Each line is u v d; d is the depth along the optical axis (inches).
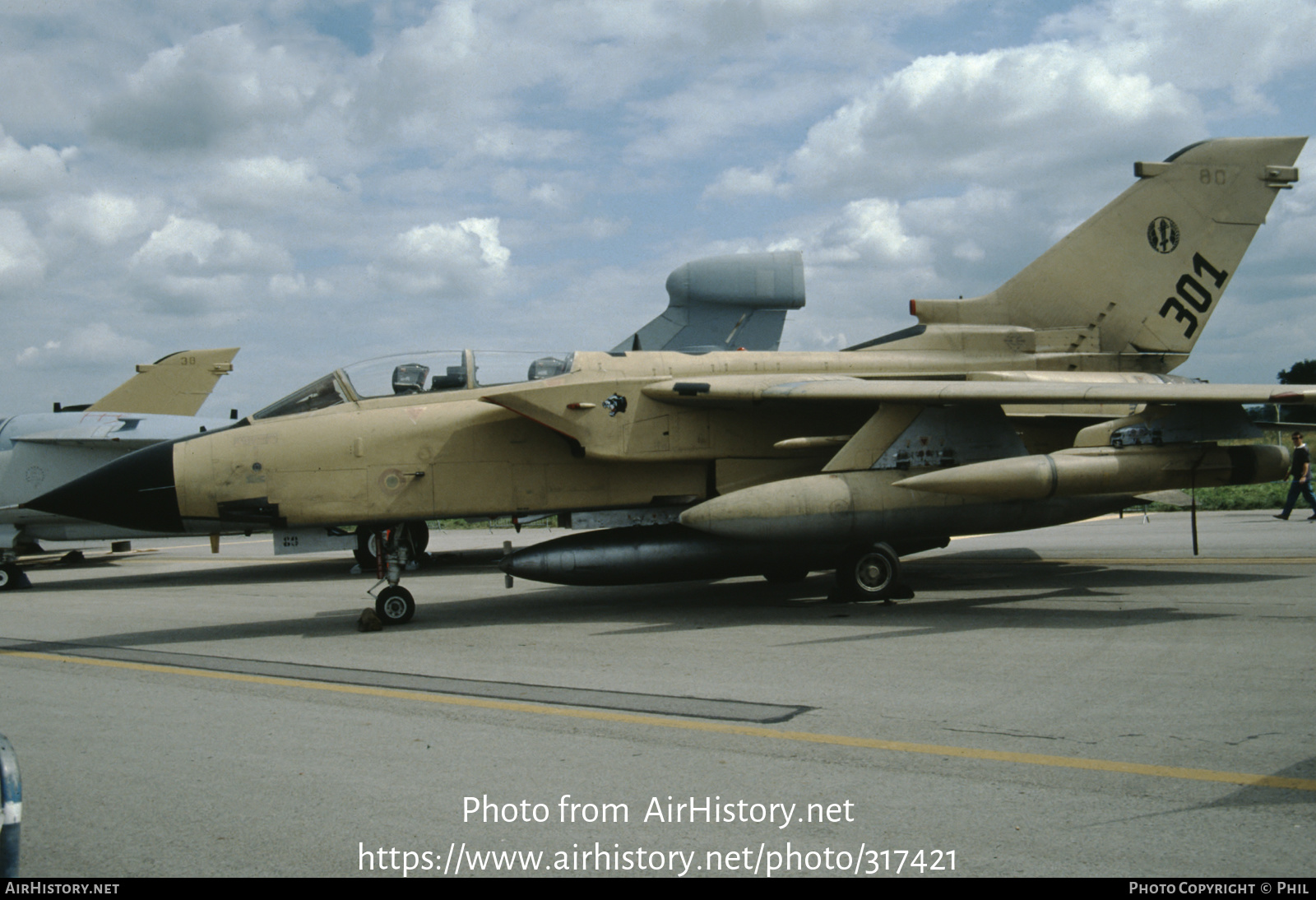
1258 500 884.6
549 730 196.5
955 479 336.8
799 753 175.0
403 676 257.1
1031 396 330.3
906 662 252.1
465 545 832.3
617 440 372.2
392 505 366.6
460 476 373.7
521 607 396.8
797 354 437.7
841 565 370.6
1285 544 505.0
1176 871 121.7
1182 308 481.1
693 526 347.9
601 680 244.1
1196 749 167.9
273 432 365.1
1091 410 417.4
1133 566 446.3
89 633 363.9
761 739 184.7
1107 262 475.2
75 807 156.9
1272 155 485.7
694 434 383.9
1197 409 357.4
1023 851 129.4
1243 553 474.0
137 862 134.0
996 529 371.9
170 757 184.4
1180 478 356.8
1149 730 180.7
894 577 368.5
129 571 715.4
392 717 211.0
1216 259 482.6
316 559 769.6
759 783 159.5
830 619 334.0
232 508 360.2
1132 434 353.4
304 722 208.5
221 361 823.7
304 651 304.8
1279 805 141.9
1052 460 339.6
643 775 165.6
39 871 131.4
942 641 281.3
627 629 328.5
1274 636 267.7
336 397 383.9
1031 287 475.5
